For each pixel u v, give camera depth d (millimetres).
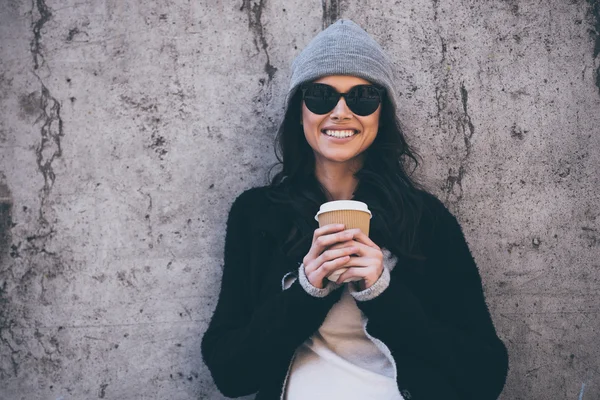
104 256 2201
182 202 2223
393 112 1869
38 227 2193
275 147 2107
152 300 2205
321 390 1588
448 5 2260
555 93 2270
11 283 2186
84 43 2215
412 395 1535
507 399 2238
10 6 2199
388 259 1738
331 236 1472
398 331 1550
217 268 2217
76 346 2191
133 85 2221
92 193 2205
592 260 2248
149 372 2201
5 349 2180
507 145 2258
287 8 2246
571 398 2240
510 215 2250
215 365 1669
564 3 2260
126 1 2225
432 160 2250
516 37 2271
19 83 2201
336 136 1781
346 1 2246
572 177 2264
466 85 2262
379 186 1816
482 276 2244
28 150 2197
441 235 1832
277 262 1786
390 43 2252
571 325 2248
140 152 2217
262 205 1903
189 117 2230
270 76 2246
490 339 1710
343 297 1680
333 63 1726
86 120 2209
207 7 2238
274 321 1565
